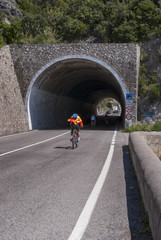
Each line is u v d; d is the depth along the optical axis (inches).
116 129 1009.5
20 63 974.4
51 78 1069.8
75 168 275.0
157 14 1302.9
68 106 1595.7
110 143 514.3
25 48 977.5
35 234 121.8
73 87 1504.7
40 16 1514.5
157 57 1198.3
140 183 184.1
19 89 961.5
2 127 716.0
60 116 1400.1
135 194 183.9
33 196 180.2
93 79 1508.4
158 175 128.0
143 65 1191.6
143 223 132.6
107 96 2876.5
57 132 843.4
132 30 1289.4
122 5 1558.8
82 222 135.6
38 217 142.6
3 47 916.0
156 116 1087.0
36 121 1023.0
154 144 415.5
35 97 1012.5
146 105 1108.5
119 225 132.0
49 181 220.7
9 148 434.3
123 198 175.5
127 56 941.8
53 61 962.1
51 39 1322.6
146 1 1348.4
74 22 1539.1
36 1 2129.7
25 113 954.7
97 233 122.7
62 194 184.5
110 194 184.5
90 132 839.1
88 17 1595.7
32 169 268.8
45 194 184.7
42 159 330.0
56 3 2068.2
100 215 145.6
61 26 1545.3
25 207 158.4
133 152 276.8
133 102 934.4
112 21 1422.2
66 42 1531.7
